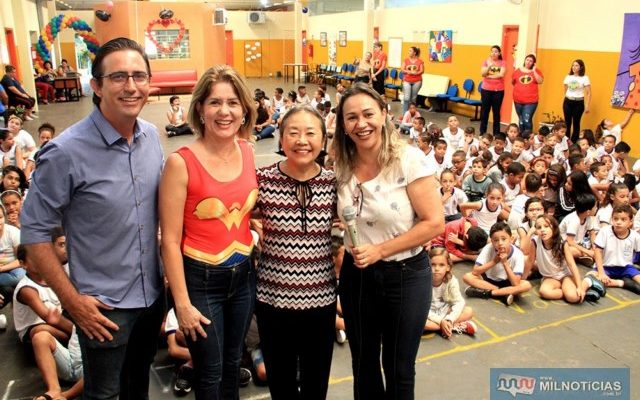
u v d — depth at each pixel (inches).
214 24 690.8
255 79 936.3
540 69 421.7
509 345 137.3
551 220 163.6
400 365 86.7
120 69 69.7
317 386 92.6
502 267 163.8
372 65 552.1
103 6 668.1
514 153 274.2
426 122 487.5
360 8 733.3
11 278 156.3
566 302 161.3
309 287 85.9
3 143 246.5
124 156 74.0
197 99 76.8
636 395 116.6
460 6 514.6
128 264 76.2
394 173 80.1
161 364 126.1
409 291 83.0
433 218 79.8
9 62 522.9
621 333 143.3
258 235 106.3
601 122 343.9
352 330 89.0
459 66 526.3
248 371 119.0
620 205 170.6
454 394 117.0
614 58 352.8
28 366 125.6
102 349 76.5
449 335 139.6
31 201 70.9
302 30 933.2
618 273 173.6
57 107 575.5
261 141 408.5
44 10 782.5
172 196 75.7
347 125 79.3
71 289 73.2
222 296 81.6
